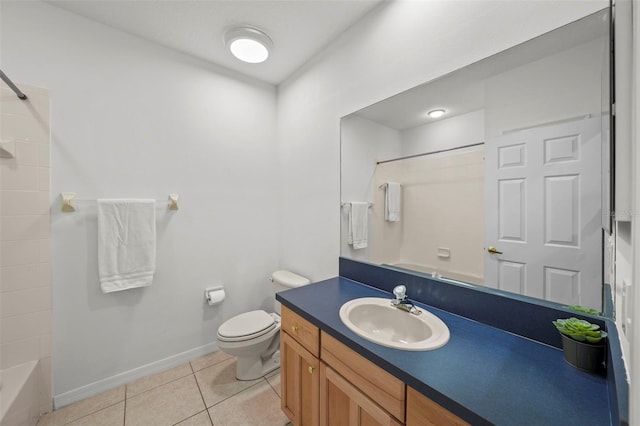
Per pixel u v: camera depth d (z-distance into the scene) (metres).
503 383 0.74
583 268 0.89
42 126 1.52
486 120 1.13
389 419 0.86
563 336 0.84
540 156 0.98
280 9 1.60
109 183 1.73
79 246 1.64
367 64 1.65
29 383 1.42
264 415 1.54
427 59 1.34
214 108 2.18
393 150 1.51
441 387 0.72
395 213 1.51
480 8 1.14
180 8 1.59
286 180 2.43
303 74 2.18
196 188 2.10
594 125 0.86
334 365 1.10
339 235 1.88
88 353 1.68
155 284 1.92
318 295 1.47
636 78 0.39
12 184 1.44
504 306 1.05
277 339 1.97
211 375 1.90
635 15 0.40
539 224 0.99
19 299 1.48
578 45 0.90
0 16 1.42
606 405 0.66
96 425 1.46
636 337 0.37
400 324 1.25
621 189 0.49
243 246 2.37
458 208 1.24
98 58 1.69
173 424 1.47
